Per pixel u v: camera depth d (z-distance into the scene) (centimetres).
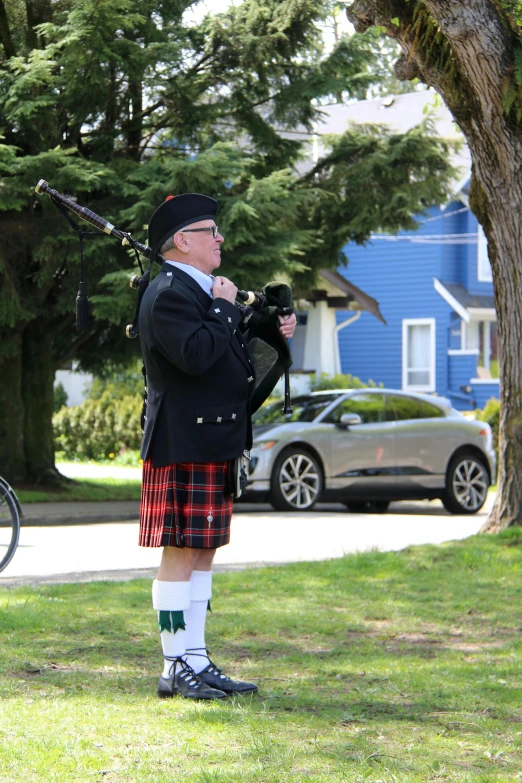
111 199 2372
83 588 1185
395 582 1244
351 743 623
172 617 732
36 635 924
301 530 2064
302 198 2483
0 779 550
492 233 1518
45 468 2808
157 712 685
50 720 660
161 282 722
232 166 2317
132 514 2420
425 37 1423
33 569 1521
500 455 1560
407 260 5153
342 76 2639
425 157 2728
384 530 2095
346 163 2777
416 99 5494
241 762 583
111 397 4588
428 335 5116
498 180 1462
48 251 2298
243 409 736
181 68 2567
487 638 970
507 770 586
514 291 1509
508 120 1404
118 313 2277
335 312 5028
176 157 2566
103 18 2228
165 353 700
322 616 1036
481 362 5253
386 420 2597
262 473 2412
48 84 2319
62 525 2267
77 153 2492
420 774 571
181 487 719
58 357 2923
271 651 893
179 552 736
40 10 2492
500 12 1334
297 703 716
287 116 2686
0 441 2739
